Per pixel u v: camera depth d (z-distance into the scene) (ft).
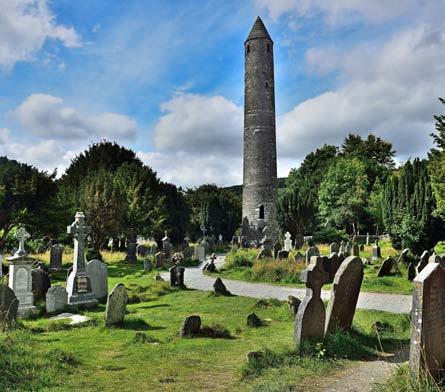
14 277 43.06
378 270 64.95
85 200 108.78
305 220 155.43
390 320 35.50
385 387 18.61
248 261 82.48
